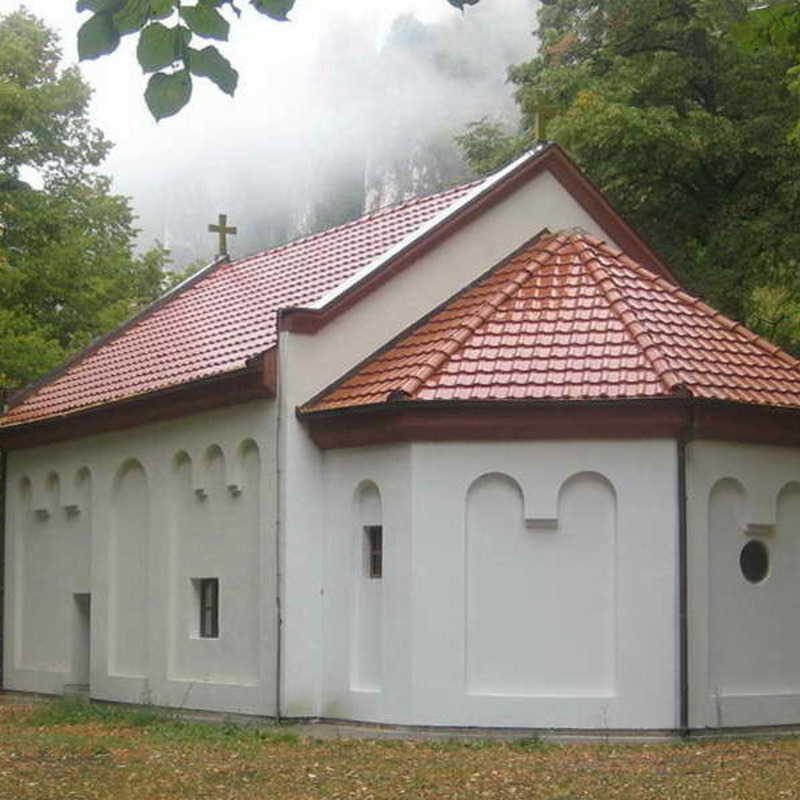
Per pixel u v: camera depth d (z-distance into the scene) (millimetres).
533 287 21594
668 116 31766
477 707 19344
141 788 14938
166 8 8070
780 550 20516
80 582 26719
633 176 33688
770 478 20297
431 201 25141
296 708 20938
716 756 17047
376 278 21906
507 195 23281
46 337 38688
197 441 23281
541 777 15383
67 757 17266
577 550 19391
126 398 24328
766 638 20203
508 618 19453
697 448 19438
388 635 19984
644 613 19125
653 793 14289
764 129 32625
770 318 34906
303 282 25062
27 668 28328
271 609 21203
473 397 19453
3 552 29203
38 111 38844
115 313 40375
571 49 35781
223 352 23578
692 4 32844
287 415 21156
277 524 21188
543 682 19297
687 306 21844
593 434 19312
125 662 25078
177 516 23938
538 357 20047
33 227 38781
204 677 22953
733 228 32906
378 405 19812
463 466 19641
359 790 14695
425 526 19656
